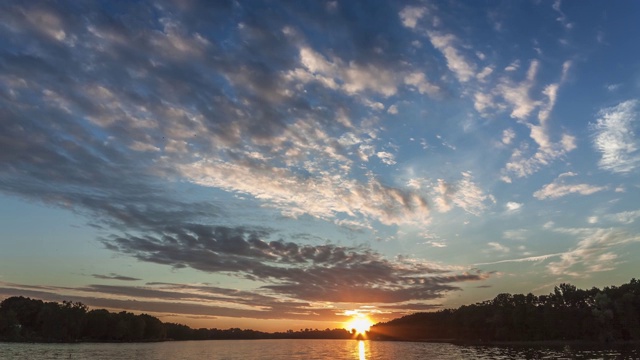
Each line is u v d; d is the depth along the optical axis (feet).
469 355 502.79
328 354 638.53
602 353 460.55
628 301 634.43
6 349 612.29
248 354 642.22
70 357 506.48
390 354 590.14
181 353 647.97
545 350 536.83
